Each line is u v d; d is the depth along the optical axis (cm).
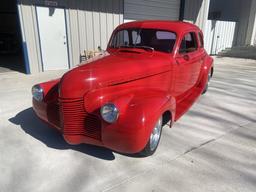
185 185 288
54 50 920
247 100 623
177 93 471
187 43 484
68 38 936
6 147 363
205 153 359
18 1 796
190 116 501
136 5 1102
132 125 286
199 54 554
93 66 347
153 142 340
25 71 900
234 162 339
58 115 347
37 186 282
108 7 999
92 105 315
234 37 1675
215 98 631
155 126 320
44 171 309
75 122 321
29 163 325
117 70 344
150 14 1170
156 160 338
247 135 423
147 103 310
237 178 304
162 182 293
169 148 370
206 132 429
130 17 1098
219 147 378
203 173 312
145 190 279
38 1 835
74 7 916
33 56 872
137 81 366
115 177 301
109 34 1037
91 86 316
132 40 457
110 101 302
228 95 662
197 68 555
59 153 349
